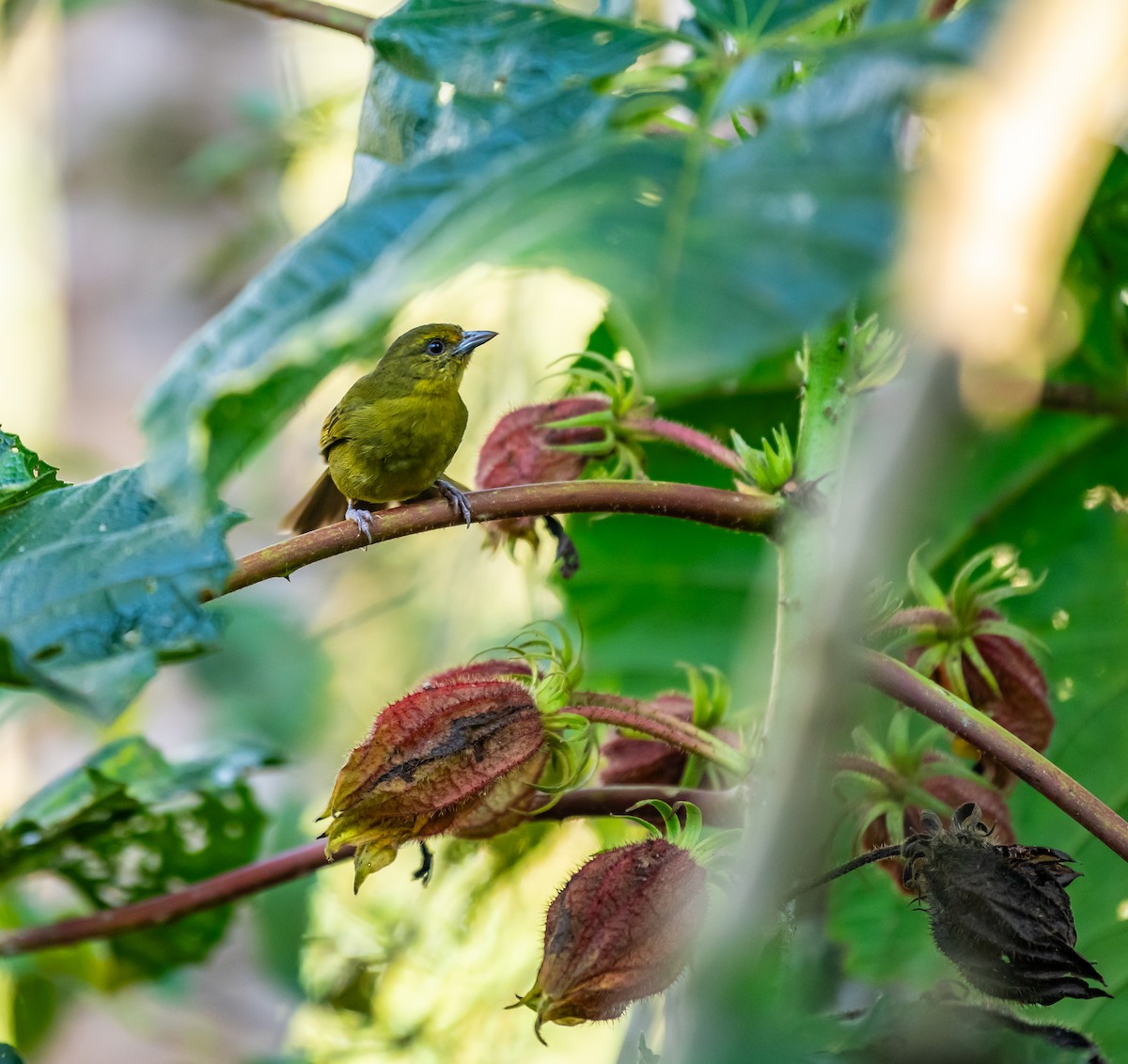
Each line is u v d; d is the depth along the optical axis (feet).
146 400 4.75
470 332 7.26
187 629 6.34
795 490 6.35
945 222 3.42
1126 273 6.80
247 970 7.54
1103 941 6.93
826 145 3.83
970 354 3.45
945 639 6.51
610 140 3.95
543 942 6.33
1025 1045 6.35
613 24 6.07
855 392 6.37
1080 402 6.91
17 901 7.37
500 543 6.70
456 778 6.37
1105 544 7.09
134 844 7.00
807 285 3.13
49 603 6.36
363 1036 7.48
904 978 6.88
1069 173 3.40
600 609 7.34
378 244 4.66
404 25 6.31
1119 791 7.04
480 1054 7.48
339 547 6.37
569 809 6.42
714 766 6.55
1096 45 3.36
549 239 3.36
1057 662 7.09
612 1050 7.51
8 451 6.51
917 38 4.24
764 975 4.58
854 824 6.49
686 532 7.32
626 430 6.55
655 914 6.26
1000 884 6.30
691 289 3.07
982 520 7.11
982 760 6.53
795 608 6.33
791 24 5.68
